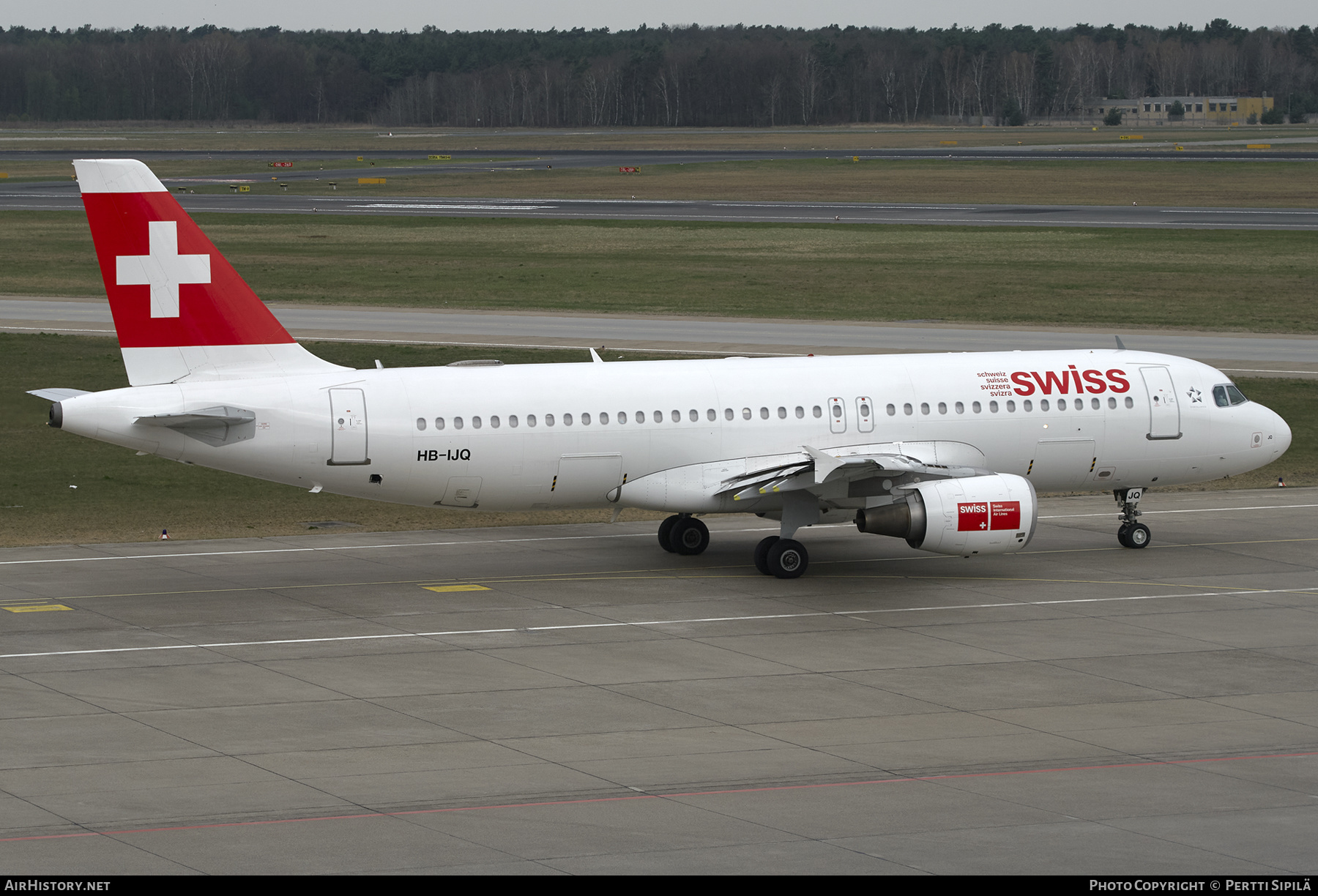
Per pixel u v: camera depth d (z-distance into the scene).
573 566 140.75
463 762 85.69
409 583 133.25
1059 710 97.12
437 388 132.62
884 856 71.06
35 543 149.75
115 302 126.69
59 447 196.75
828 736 91.25
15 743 88.31
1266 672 106.50
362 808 77.69
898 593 130.62
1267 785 82.62
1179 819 76.75
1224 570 139.25
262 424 127.25
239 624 117.88
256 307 130.12
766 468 135.50
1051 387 145.75
